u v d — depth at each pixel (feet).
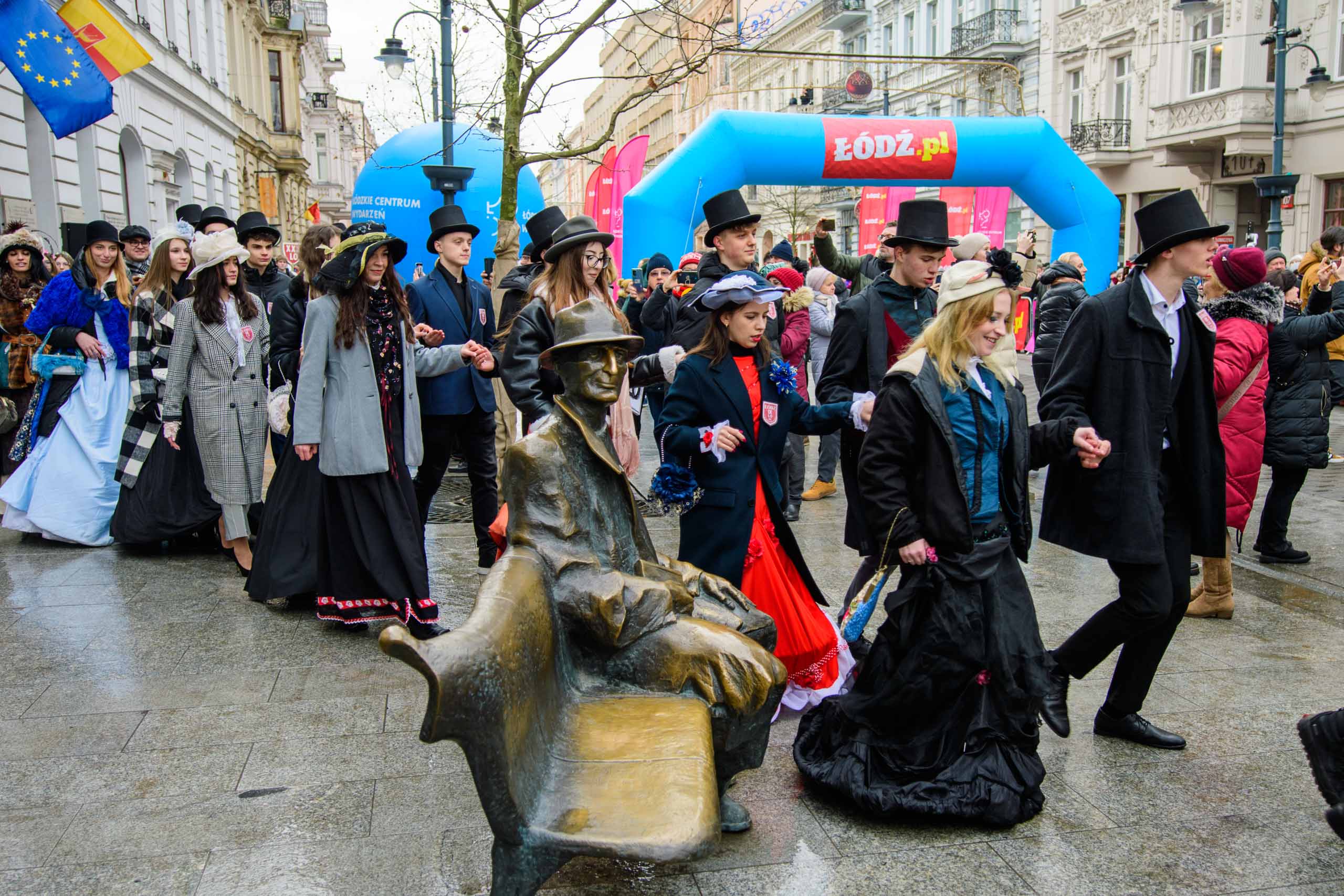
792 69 145.48
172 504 21.35
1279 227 52.54
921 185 41.96
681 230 39.06
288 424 17.69
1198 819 11.09
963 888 9.74
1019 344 56.95
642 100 30.81
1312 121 76.84
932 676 10.85
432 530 24.72
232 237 19.84
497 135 48.03
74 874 9.89
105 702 14.03
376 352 16.02
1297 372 21.18
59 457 22.67
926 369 11.05
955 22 115.85
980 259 16.62
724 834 10.69
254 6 125.49
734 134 39.52
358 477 16.01
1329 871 10.08
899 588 11.25
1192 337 12.72
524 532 9.26
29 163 47.19
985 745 10.94
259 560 17.94
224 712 13.69
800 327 27.84
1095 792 11.71
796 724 13.35
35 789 11.58
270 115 139.13
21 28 30.81
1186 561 12.78
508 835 7.43
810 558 22.02
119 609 18.15
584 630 9.30
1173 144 84.02
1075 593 19.49
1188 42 83.97
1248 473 18.08
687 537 13.33
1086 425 12.09
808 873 9.96
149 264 27.48
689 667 9.48
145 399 21.42
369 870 9.96
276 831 10.69
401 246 16.16
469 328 20.24
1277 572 21.26
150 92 71.05
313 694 14.32
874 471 11.07
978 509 11.11
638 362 14.46
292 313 18.21
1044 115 104.01
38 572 20.58
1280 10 51.49
